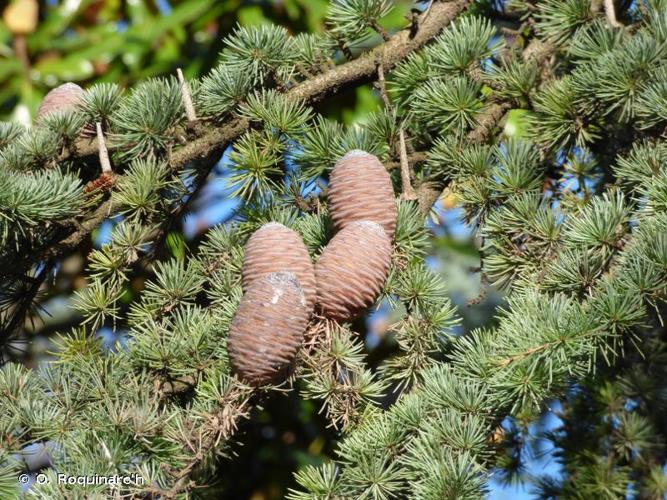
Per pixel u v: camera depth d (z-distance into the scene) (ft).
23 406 3.58
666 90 3.88
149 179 3.93
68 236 3.96
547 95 4.09
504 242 3.92
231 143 4.04
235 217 4.00
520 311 3.60
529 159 4.02
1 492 3.45
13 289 4.16
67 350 3.81
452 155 4.01
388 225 3.64
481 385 3.64
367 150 3.99
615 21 4.19
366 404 3.61
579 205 4.06
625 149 4.17
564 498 4.55
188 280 3.88
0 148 4.30
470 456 3.52
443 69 4.14
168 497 3.39
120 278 3.92
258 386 3.41
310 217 3.89
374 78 4.22
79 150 4.10
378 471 3.47
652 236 3.56
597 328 3.47
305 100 4.13
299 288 3.41
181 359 3.68
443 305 3.81
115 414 3.48
